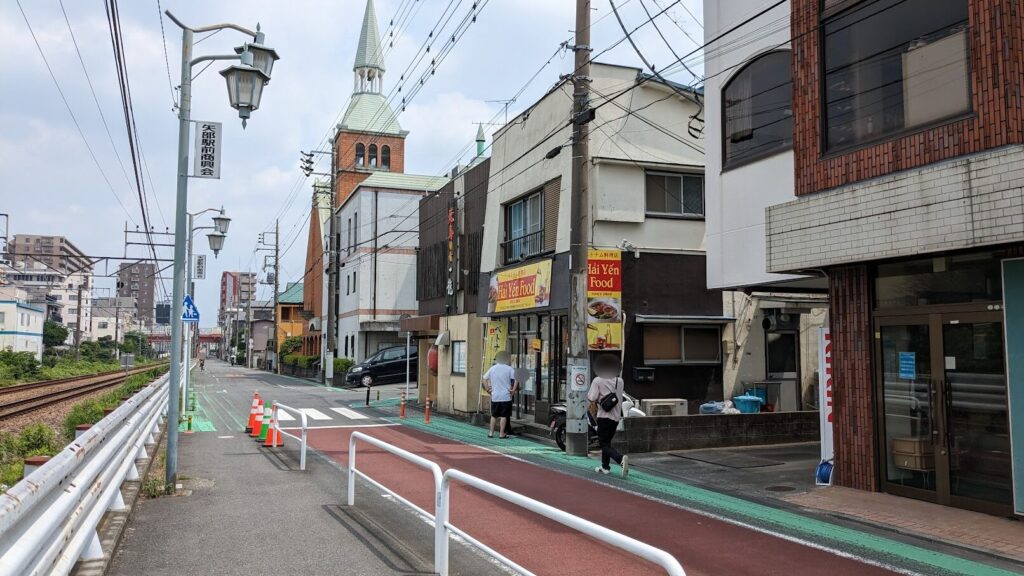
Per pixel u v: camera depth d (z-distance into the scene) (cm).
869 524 777
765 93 1148
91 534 553
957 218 751
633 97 1622
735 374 1644
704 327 1638
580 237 1373
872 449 934
